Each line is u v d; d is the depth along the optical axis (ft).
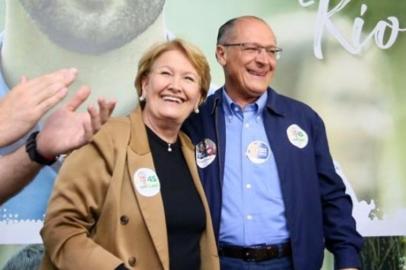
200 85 5.80
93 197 5.00
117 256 4.86
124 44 8.48
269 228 6.07
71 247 4.75
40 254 8.16
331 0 9.06
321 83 9.00
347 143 9.05
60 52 8.32
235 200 6.13
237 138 6.41
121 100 8.44
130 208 5.02
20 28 8.25
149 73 5.70
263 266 6.02
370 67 9.17
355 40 9.13
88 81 8.36
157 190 5.15
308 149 6.47
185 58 5.68
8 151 6.04
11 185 3.09
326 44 9.04
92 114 3.30
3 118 2.76
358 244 6.39
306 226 6.20
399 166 9.21
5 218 8.09
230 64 6.52
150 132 5.58
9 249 8.09
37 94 2.82
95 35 8.41
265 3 8.84
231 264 6.03
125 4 8.50
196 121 6.51
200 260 5.52
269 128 6.44
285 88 8.87
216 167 6.25
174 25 8.59
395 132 9.24
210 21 8.68
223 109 6.58
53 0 8.32
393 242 9.16
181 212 5.30
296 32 8.94
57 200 4.97
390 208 9.16
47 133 3.20
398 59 9.27
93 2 8.42
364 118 9.12
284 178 6.23
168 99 5.52
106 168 5.08
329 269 9.02
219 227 6.09
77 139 3.22
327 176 6.54
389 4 9.25
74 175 5.02
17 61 8.22
